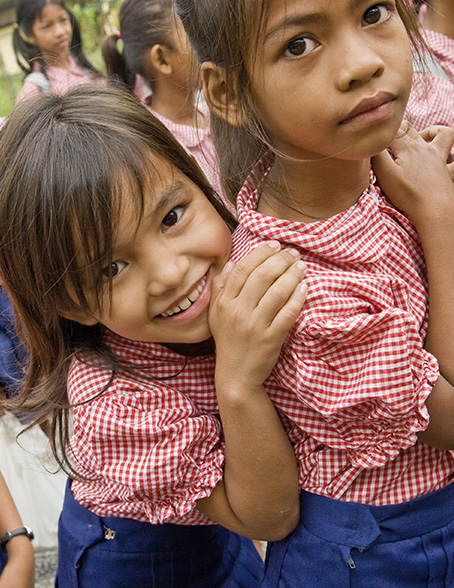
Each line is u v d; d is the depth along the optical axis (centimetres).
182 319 138
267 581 156
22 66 429
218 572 184
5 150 138
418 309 142
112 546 173
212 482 141
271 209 148
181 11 145
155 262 131
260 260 134
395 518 141
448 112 194
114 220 128
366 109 119
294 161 137
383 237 141
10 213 136
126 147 131
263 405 136
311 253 138
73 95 143
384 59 120
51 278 136
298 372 130
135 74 329
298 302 128
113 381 146
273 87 123
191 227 136
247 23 122
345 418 131
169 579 175
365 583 141
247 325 131
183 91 300
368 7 118
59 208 129
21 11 407
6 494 197
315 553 144
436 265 142
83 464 164
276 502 140
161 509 143
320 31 117
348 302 129
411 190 146
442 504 144
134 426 138
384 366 124
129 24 319
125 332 137
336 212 142
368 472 141
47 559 302
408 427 129
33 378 159
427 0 226
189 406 145
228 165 162
